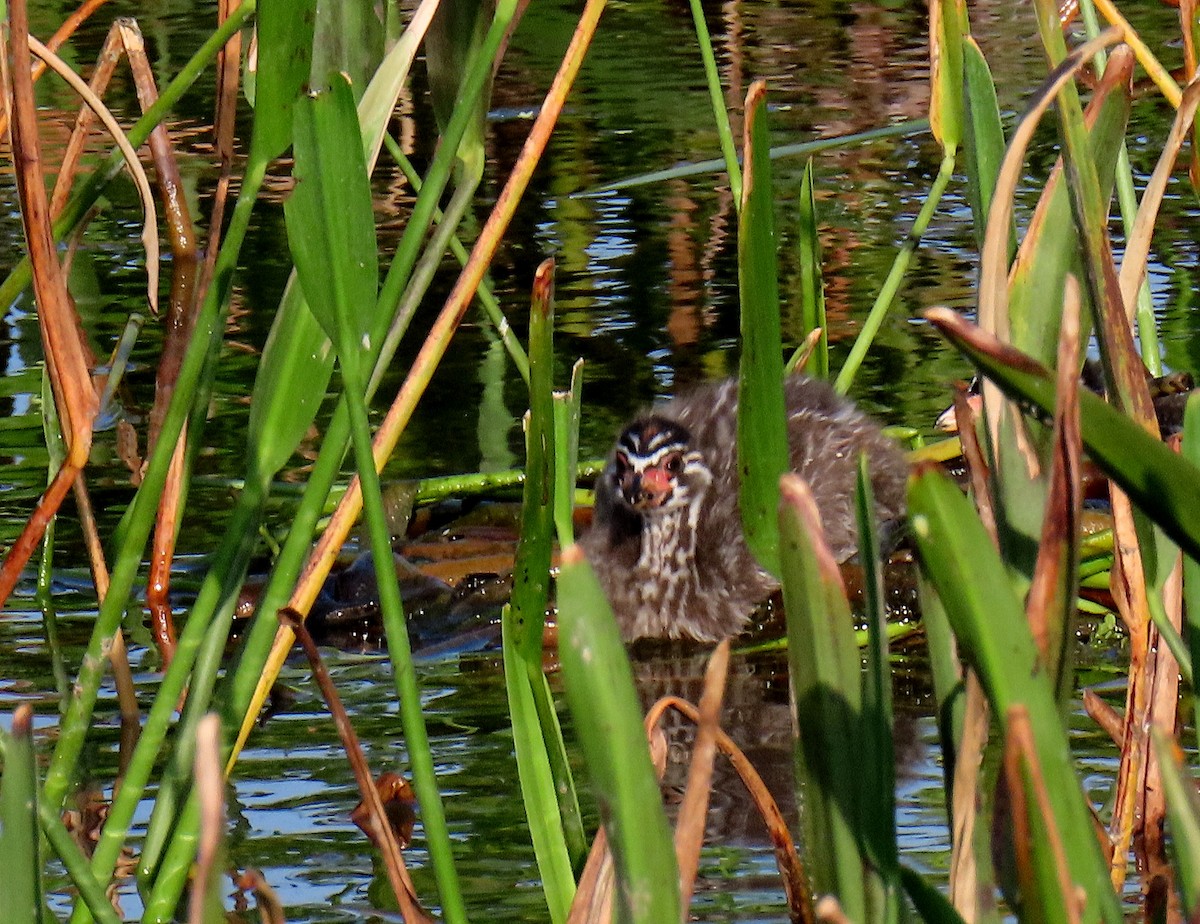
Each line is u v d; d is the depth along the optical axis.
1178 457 4.15
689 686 10.77
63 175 8.78
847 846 4.68
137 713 9.70
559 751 6.28
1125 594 6.33
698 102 24.91
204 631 6.51
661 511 12.36
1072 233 5.61
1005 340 5.18
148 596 11.16
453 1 7.47
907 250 12.77
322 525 12.62
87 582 11.90
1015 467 5.13
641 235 19.81
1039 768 4.03
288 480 13.50
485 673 10.57
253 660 6.59
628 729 4.26
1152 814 6.43
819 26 29.11
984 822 4.80
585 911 5.46
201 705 6.75
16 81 6.20
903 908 4.93
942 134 11.97
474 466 13.73
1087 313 5.73
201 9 28.00
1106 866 4.28
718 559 12.21
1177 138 5.64
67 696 9.96
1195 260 17.80
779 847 6.12
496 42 6.30
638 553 12.38
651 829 4.30
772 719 9.98
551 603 11.32
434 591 11.73
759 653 11.56
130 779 6.35
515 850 7.80
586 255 19.19
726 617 12.10
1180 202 19.84
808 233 13.37
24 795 4.50
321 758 9.04
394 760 8.98
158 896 6.25
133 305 17.45
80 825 8.15
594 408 15.12
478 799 8.42
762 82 6.71
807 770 4.70
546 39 28.83
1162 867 6.07
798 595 4.50
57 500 6.71
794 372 13.84
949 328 4.25
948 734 4.92
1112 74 5.41
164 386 13.22
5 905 4.54
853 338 16.61
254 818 8.21
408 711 5.78
